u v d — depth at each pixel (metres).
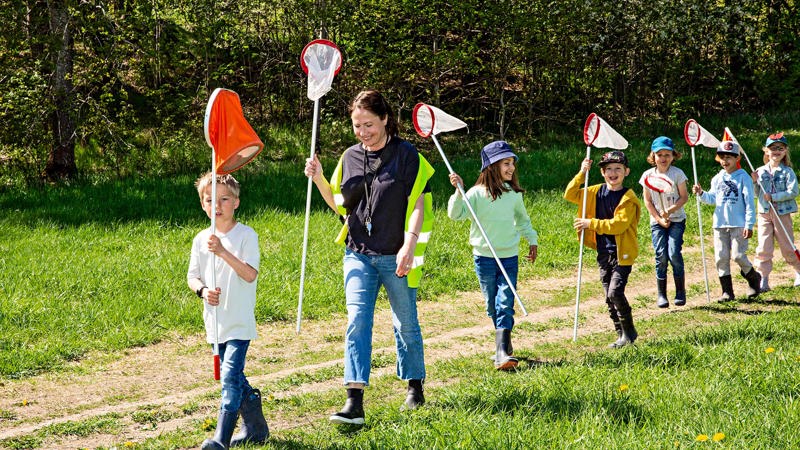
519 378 5.85
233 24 18.67
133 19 16.73
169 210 13.12
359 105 5.06
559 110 21.81
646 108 22.14
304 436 5.05
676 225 8.91
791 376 5.23
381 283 5.37
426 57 19.34
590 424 4.60
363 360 5.02
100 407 6.16
